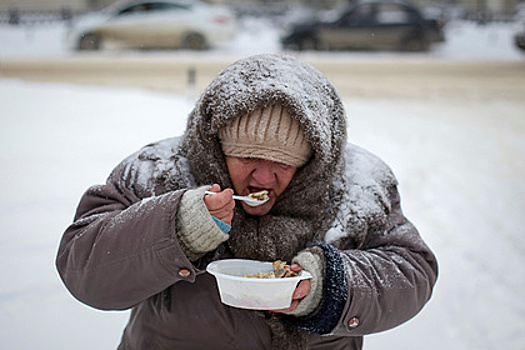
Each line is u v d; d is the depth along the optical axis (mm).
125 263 1389
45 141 6027
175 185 1597
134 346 1651
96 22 17859
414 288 1548
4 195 4457
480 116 9781
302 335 1574
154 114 7473
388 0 18094
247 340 1586
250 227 1578
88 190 1622
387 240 1655
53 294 3070
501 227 4910
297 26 18297
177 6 18000
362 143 7387
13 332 2693
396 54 18109
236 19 27547
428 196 5602
